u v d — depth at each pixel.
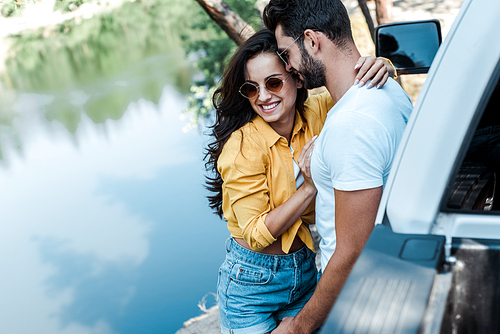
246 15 7.65
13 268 14.50
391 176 1.00
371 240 0.92
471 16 0.99
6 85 29.05
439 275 0.84
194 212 14.84
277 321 1.82
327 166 1.33
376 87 1.33
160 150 19.61
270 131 1.63
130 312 11.23
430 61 1.67
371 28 4.20
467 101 0.95
